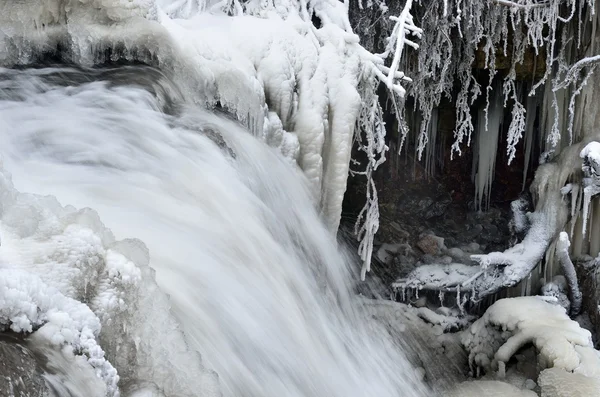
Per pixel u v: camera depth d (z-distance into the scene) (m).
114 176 3.49
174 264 3.03
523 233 8.61
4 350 1.52
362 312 6.34
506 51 8.57
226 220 3.71
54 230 2.01
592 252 8.37
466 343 6.76
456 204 10.30
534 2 7.62
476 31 7.95
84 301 1.92
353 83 5.48
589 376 5.49
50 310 1.72
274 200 4.64
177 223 3.35
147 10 4.35
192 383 2.13
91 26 4.24
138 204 3.32
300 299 4.13
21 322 1.63
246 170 4.35
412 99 9.73
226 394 2.85
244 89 4.77
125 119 3.83
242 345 3.15
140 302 2.11
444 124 10.09
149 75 4.23
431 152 10.12
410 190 10.13
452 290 8.22
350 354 4.88
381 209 9.91
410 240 9.72
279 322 3.60
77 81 4.08
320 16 5.89
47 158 3.50
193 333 2.82
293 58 5.28
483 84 9.54
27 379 1.51
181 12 5.24
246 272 3.53
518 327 6.25
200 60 4.58
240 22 5.25
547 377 5.33
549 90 8.78
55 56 4.32
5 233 1.92
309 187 5.24
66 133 3.65
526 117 9.48
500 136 10.09
